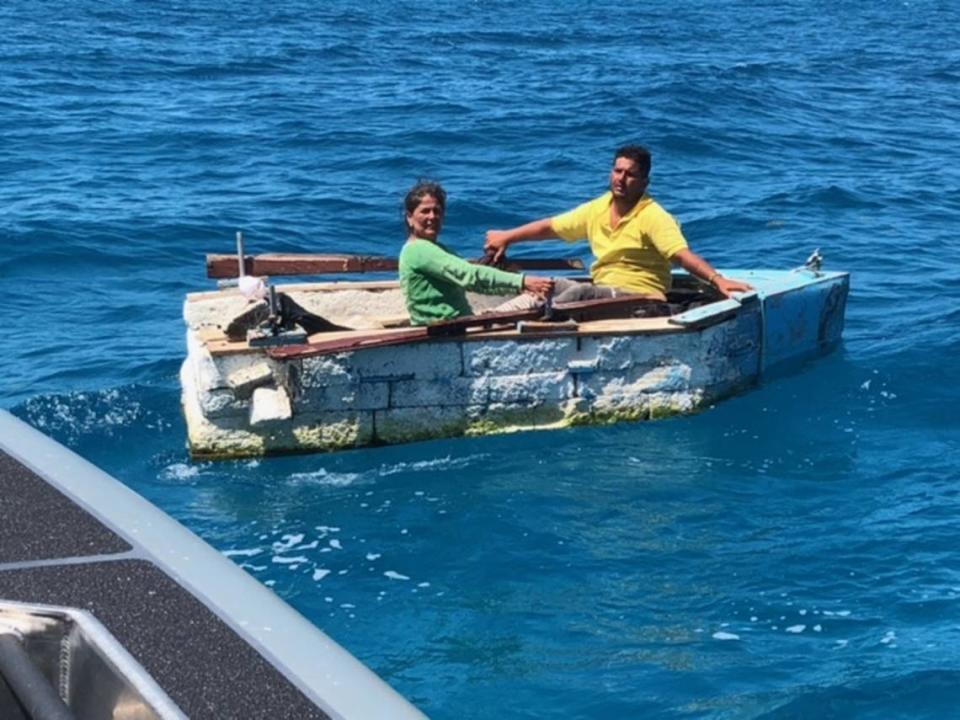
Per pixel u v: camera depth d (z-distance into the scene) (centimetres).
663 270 941
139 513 256
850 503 761
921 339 1043
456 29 3828
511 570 682
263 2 4378
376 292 947
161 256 1305
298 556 699
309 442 833
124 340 1046
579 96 2348
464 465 817
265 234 1407
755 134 2080
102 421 879
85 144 1850
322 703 206
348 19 3988
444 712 558
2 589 232
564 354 865
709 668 584
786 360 968
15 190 1551
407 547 709
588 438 859
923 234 1467
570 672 586
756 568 679
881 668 577
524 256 1365
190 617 225
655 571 679
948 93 2656
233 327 825
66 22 3503
